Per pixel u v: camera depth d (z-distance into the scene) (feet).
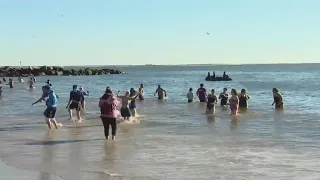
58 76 410.52
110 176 33.45
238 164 37.45
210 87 193.77
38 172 34.63
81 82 262.47
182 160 39.09
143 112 83.82
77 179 32.53
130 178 32.89
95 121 68.49
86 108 92.38
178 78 344.90
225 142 48.57
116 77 378.12
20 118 73.56
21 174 33.96
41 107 95.50
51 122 65.51
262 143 47.88
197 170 35.35
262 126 62.49
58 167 36.37
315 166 36.68
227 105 95.96
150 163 37.93
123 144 47.21
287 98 123.95
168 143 47.88
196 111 85.87
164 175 33.81
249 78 323.57
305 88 179.63
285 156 40.81
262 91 159.43
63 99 120.37
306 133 55.42
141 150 43.73
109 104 50.21
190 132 56.34
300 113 80.89
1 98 126.62
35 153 42.29
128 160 39.14
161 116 76.28
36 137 52.11
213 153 42.22
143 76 413.59
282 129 59.26
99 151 43.27
